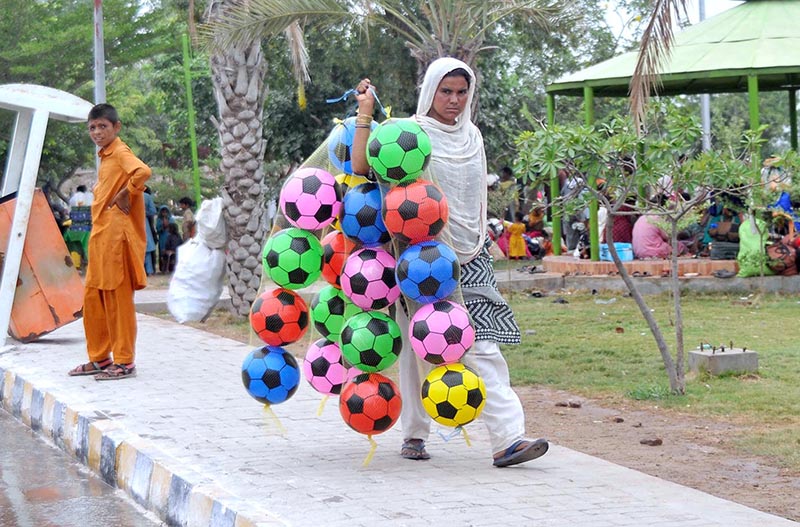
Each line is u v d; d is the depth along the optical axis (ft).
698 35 51.47
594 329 36.55
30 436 23.65
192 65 85.20
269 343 17.20
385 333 16.03
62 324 32.35
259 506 14.57
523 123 81.97
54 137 84.28
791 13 51.47
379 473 16.57
